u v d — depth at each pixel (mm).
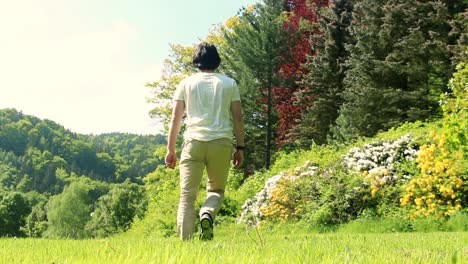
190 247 3385
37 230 80375
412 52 25016
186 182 5199
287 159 25688
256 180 23938
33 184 136875
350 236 7480
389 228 12445
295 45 35438
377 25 28062
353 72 28438
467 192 12602
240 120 5430
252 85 34969
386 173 14398
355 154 16656
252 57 34500
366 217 13594
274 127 36750
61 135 170500
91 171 156250
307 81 33625
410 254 3539
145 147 182250
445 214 12234
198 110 5258
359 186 14367
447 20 24750
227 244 3736
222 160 5230
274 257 2436
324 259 2555
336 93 32312
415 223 12359
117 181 155625
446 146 14070
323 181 15711
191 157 5195
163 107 42031
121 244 4133
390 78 27141
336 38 33094
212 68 5453
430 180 12859
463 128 13984
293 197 15992
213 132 5188
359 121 26750
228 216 19047
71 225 81750
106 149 187250
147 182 40562
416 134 16328
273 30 34625
